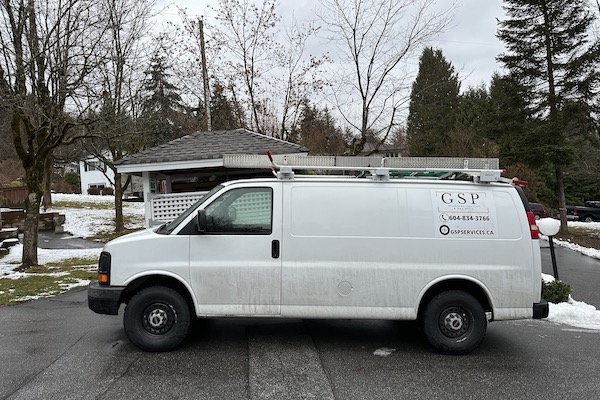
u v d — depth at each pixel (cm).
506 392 404
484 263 496
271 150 1162
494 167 548
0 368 452
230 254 495
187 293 505
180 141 1299
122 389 402
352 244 496
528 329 620
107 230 2098
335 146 2259
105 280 495
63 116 1079
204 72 1989
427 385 418
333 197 507
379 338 559
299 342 538
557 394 401
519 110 2370
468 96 4131
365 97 1641
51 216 2123
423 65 3425
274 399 385
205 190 1280
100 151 2291
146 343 491
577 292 917
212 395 391
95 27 1089
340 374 441
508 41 2339
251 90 2217
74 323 625
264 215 504
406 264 495
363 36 1599
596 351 521
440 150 3169
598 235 2234
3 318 664
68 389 401
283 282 493
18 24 1008
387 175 512
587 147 2591
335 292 493
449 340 497
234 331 581
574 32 2200
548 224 802
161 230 523
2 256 1361
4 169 4178
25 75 1052
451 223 502
